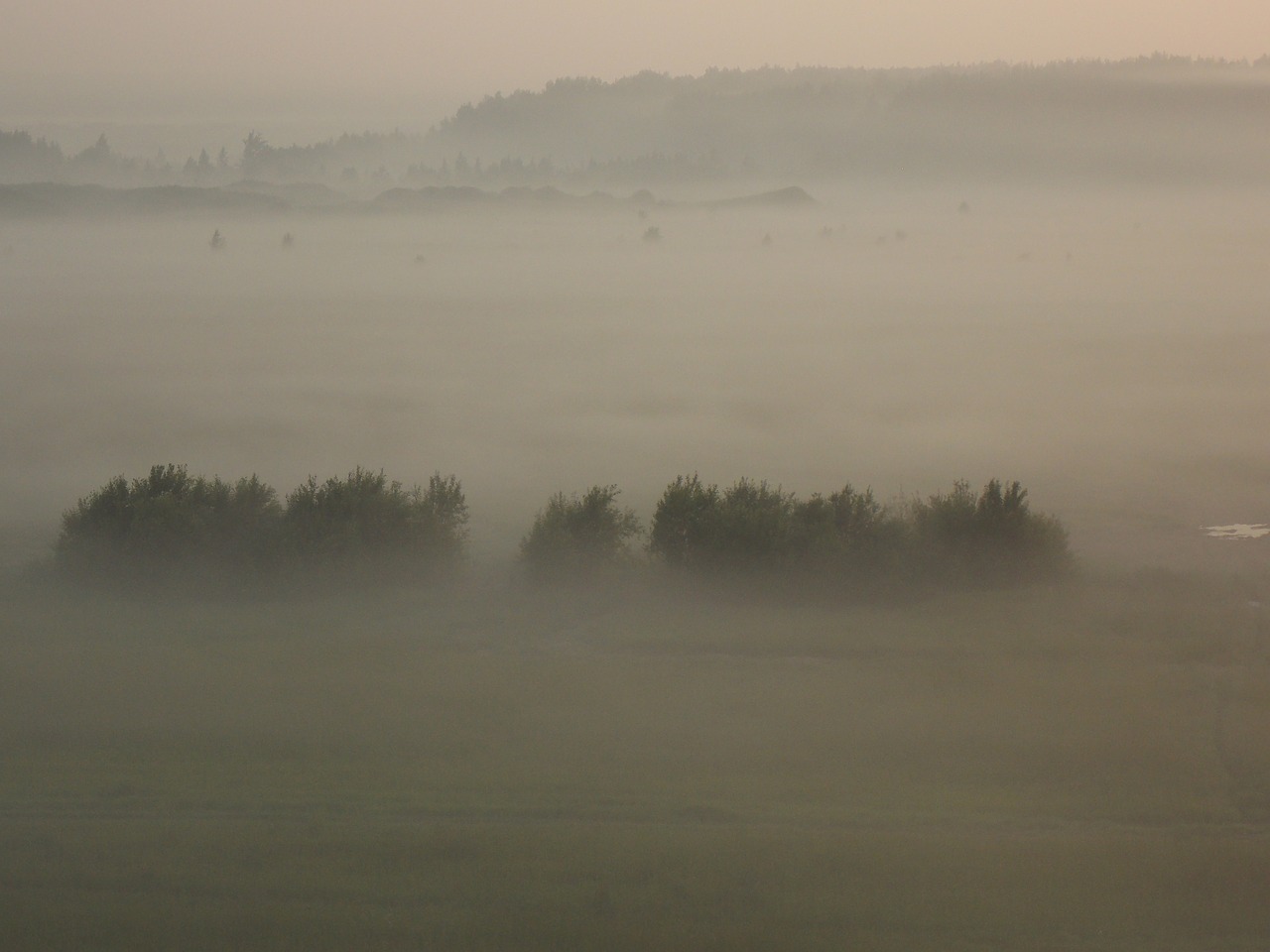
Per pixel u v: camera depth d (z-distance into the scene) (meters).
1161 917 21.73
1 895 22.05
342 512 67.88
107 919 20.97
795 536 65.38
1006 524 68.44
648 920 21.20
